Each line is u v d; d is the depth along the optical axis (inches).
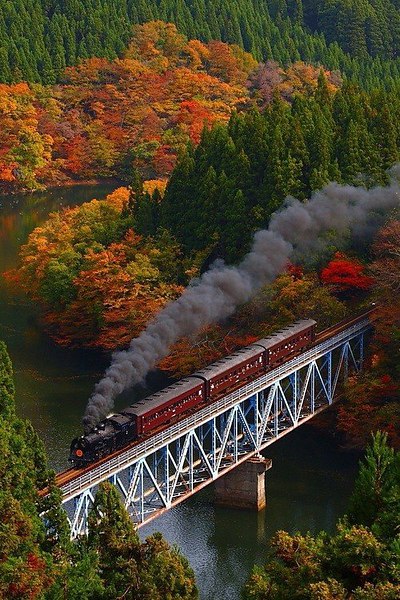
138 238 6166.3
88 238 6392.7
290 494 4488.2
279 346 4645.7
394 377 4830.2
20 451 2999.5
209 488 4566.9
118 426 3754.9
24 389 5467.5
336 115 6560.0
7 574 2541.8
